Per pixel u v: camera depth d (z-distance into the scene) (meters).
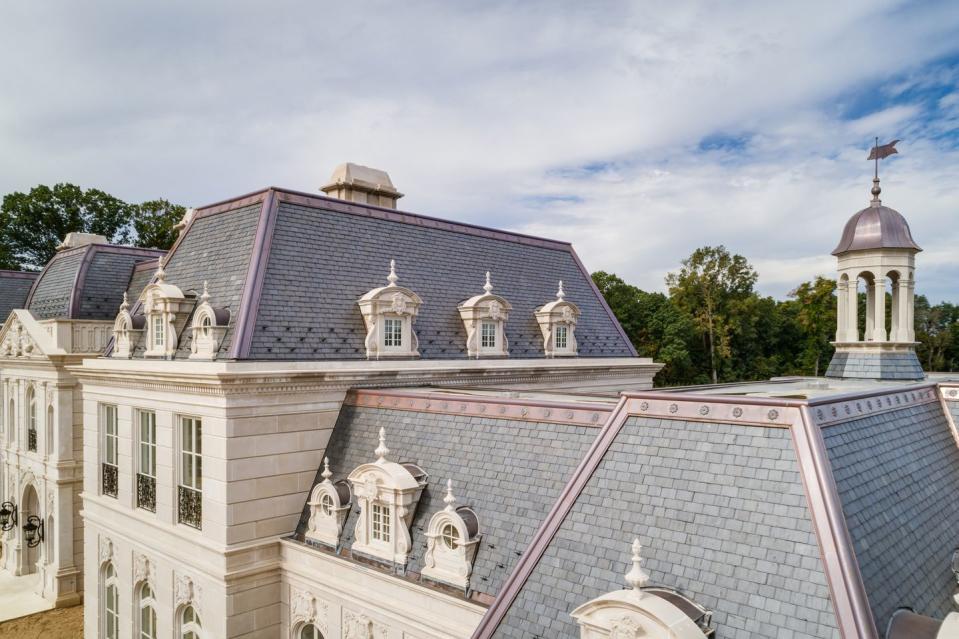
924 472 13.91
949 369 110.31
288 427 22.45
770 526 10.57
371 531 19.45
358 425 23.03
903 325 24.89
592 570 11.87
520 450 18.36
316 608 20.48
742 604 10.08
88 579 28.77
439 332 28.95
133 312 29.33
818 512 10.21
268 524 21.89
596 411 17.56
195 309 25.27
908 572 10.80
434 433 20.72
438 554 17.39
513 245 36.59
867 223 25.28
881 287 24.97
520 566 12.86
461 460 19.30
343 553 20.08
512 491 17.48
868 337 26.44
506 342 31.45
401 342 26.67
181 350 24.41
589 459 13.56
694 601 10.48
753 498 11.02
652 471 12.46
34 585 39.28
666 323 87.56
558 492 16.67
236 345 21.69
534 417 18.81
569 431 17.84
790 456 11.12
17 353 40.03
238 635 21.03
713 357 89.56
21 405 40.75
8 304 46.12
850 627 9.02
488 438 19.34
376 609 18.31
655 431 13.04
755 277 91.56
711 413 12.51
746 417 12.02
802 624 9.45
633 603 9.91
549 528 13.01
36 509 41.25
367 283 27.28
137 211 80.75
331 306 25.27
